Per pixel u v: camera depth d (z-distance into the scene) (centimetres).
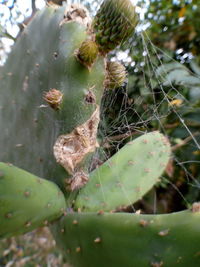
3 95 27
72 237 18
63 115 20
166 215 15
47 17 24
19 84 25
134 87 40
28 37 25
